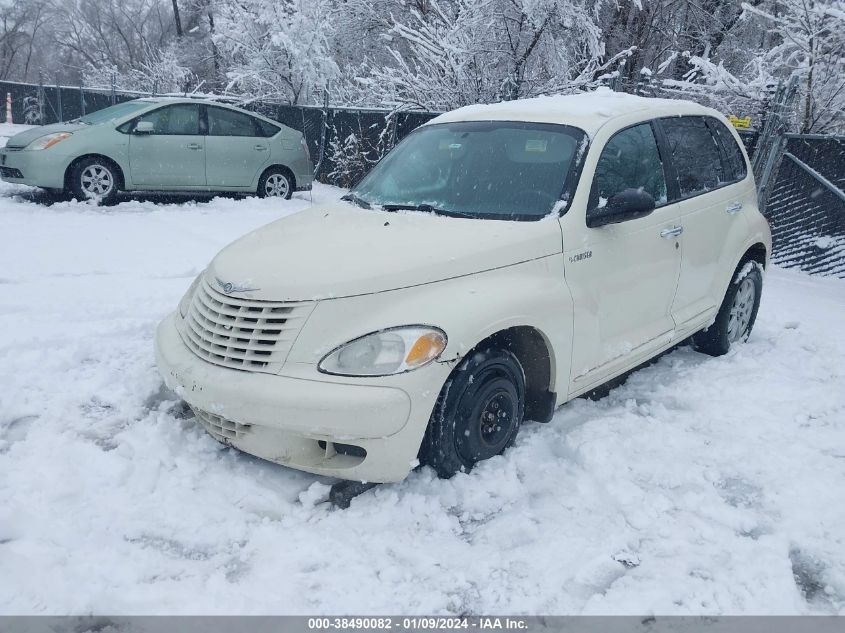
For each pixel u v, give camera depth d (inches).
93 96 952.3
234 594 109.2
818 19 397.7
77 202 400.5
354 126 584.7
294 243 148.8
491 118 184.4
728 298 212.2
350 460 130.1
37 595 106.1
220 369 133.5
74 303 234.5
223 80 1019.9
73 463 140.4
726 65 676.1
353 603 108.2
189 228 356.8
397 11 707.4
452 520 128.8
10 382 175.0
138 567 113.5
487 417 142.9
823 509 135.0
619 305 167.9
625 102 189.3
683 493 139.3
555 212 155.9
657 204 181.2
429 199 167.8
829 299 296.2
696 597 111.0
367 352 126.5
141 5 1640.0
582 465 149.0
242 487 135.3
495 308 136.4
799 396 185.6
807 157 353.4
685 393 186.5
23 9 1641.2
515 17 522.6
